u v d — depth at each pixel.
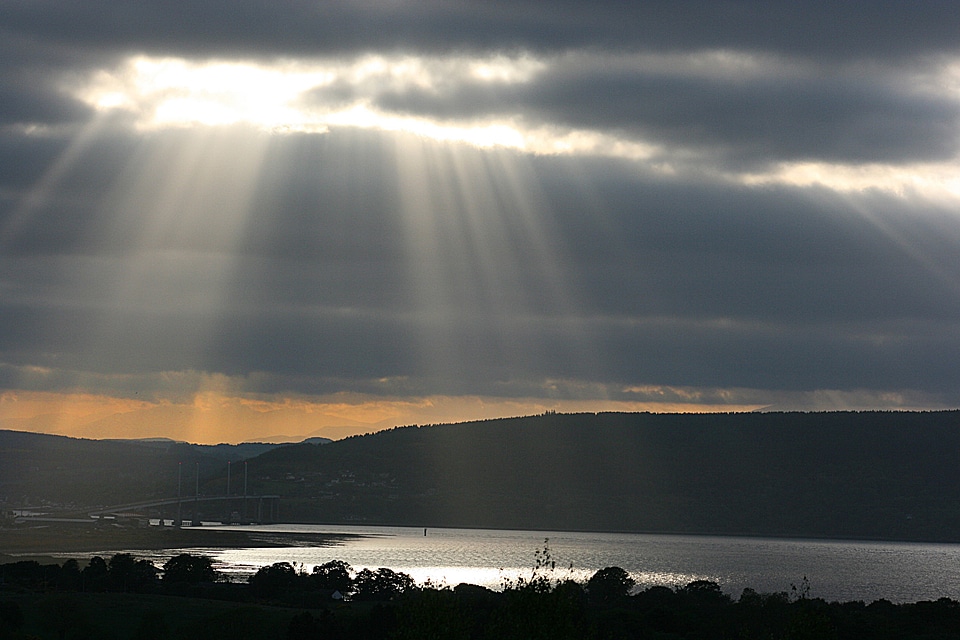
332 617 184.00
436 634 112.88
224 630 184.75
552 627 108.12
